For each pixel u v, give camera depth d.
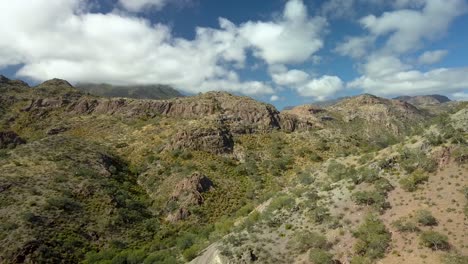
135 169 111.50
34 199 77.88
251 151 124.12
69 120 164.38
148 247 73.62
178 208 88.31
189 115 157.62
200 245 63.62
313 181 61.72
